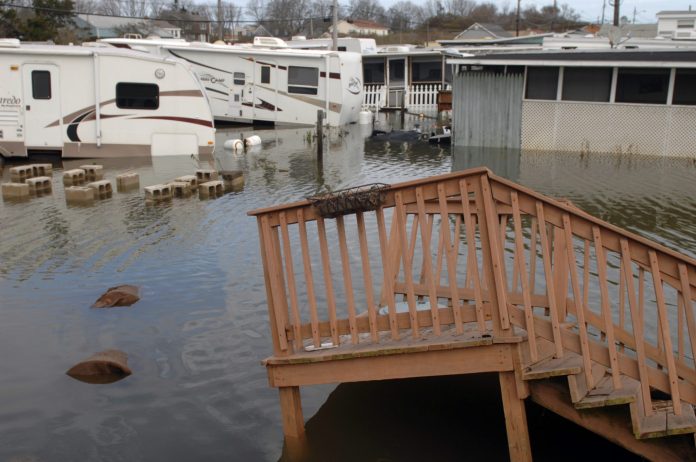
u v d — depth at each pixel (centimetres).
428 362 481
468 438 531
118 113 1875
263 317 751
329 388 612
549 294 453
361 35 7900
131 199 1362
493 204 452
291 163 1881
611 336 443
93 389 604
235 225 1152
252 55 2709
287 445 523
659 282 429
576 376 459
